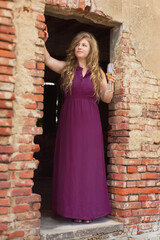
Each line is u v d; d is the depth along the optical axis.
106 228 3.09
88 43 3.28
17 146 2.61
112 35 3.59
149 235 3.40
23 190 2.60
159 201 3.55
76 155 3.12
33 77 2.73
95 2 3.19
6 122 2.51
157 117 3.64
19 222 2.57
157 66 3.69
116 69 3.51
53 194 3.31
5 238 2.48
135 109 3.45
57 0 2.94
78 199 3.07
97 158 3.25
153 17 3.70
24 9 2.69
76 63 3.31
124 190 3.29
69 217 3.03
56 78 8.08
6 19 2.52
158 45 3.72
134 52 3.51
